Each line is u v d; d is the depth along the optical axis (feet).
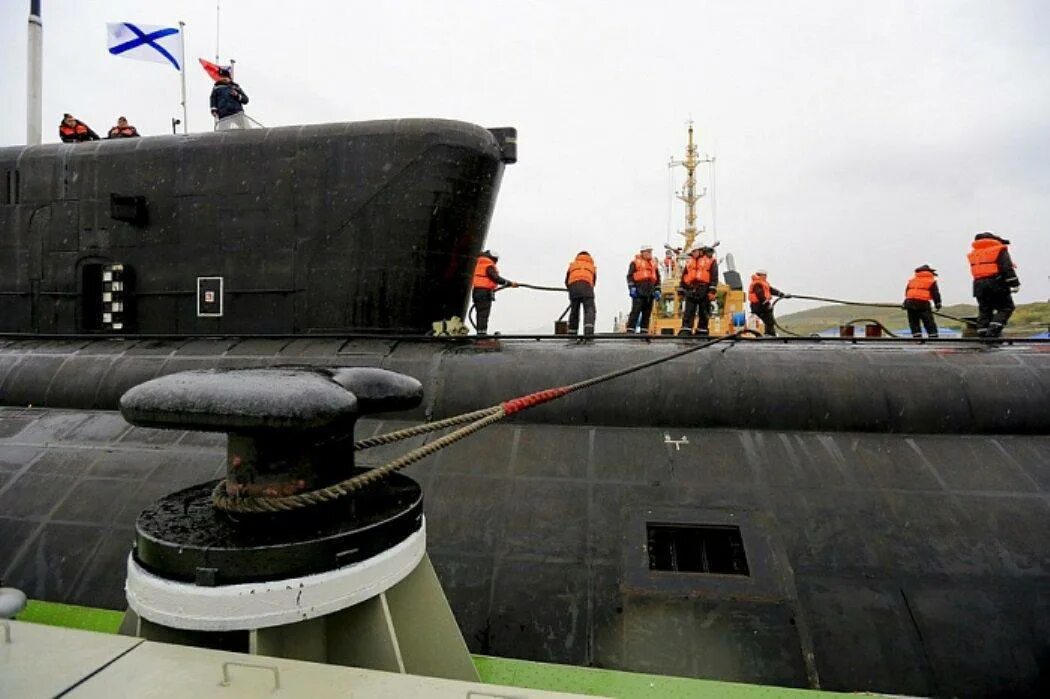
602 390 19.35
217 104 32.09
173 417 7.06
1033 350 20.49
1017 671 12.24
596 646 13.06
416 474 17.63
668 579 14.03
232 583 6.56
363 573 7.09
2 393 23.40
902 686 12.12
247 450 7.34
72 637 6.16
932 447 17.34
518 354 21.33
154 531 7.14
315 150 21.81
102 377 22.41
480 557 15.11
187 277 23.25
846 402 18.39
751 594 13.58
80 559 16.17
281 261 22.45
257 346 22.41
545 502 16.29
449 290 22.84
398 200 21.50
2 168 24.61
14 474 19.19
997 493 15.69
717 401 18.74
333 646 7.70
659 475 16.85
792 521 15.19
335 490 7.34
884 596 13.43
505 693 5.26
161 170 23.07
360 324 22.40
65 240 24.22
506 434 18.86
